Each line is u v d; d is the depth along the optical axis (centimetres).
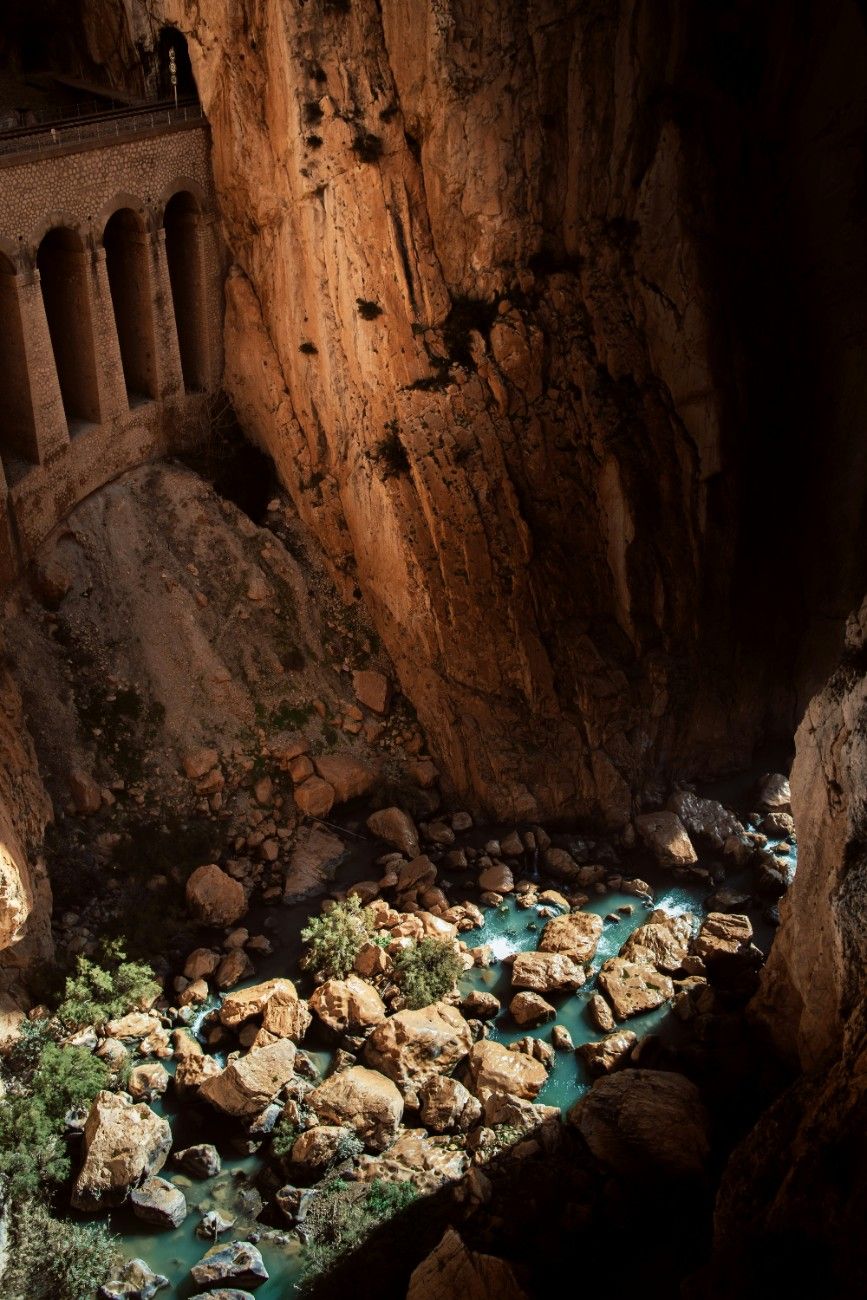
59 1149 1880
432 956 2236
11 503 2406
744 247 2655
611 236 2628
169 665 2606
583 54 2458
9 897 1927
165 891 2392
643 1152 1873
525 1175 1869
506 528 2636
